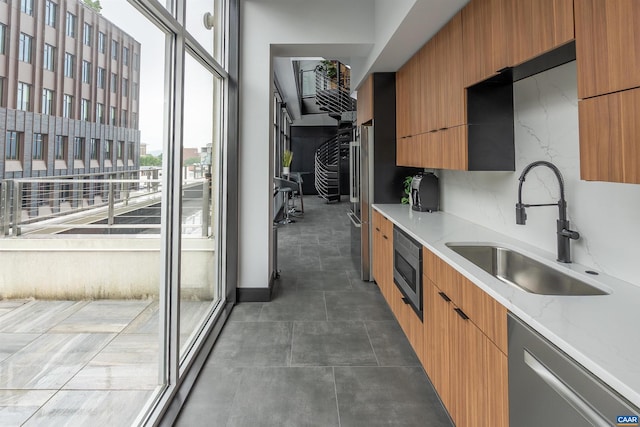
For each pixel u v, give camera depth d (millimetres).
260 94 3363
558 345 895
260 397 1958
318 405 1891
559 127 1734
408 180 3799
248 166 3395
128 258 1608
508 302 1140
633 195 1336
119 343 1578
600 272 1485
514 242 2051
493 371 1247
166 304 1965
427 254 2029
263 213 3412
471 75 2059
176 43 2006
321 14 3355
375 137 3895
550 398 926
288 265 4758
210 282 3119
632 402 678
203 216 2826
